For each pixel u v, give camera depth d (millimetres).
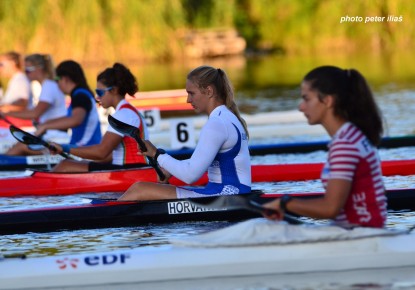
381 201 13898
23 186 24469
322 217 13547
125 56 75000
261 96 54375
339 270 14297
